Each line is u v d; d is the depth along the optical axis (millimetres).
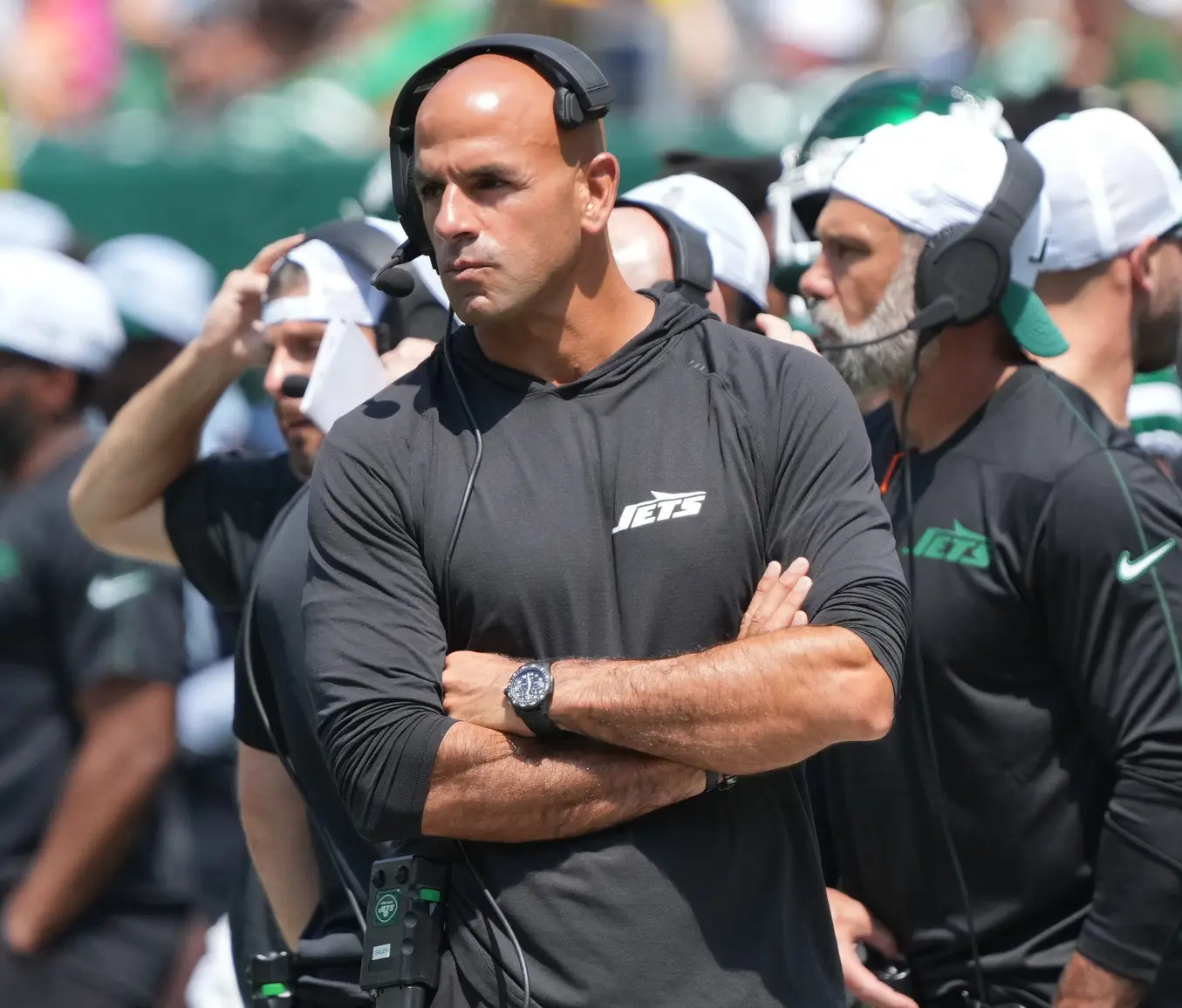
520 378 8891
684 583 8594
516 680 8453
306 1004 10625
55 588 15578
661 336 8953
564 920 8438
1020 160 10438
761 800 8727
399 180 9062
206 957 14820
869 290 10477
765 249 12414
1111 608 9922
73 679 15625
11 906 15617
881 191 10375
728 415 8781
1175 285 11820
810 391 8852
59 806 15609
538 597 8617
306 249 11617
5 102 27953
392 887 8680
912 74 12078
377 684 8641
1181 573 9914
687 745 8344
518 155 8562
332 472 8922
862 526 8695
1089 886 10367
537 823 8453
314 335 11414
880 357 10508
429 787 8500
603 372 8844
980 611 10195
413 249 9164
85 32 28156
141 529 12547
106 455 12297
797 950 8594
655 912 8406
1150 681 9891
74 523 15570
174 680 15758
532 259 8617
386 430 8914
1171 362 12062
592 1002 8359
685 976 8367
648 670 8406
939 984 10602
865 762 10602
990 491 10242
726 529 8633
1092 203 11352
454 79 8680
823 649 8297
